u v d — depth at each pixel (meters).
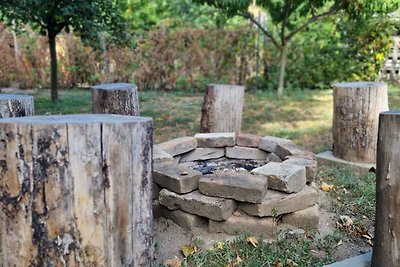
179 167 2.77
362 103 3.85
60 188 1.57
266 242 2.42
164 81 9.53
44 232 1.61
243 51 9.48
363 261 2.17
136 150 1.72
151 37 9.27
